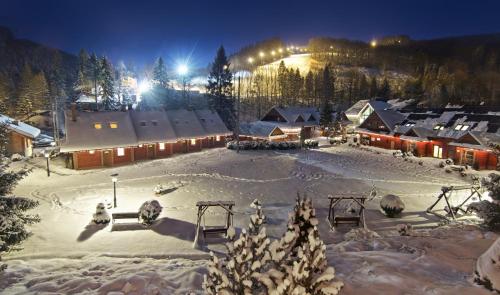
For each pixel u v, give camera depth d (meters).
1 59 134.25
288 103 103.44
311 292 5.78
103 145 38.41
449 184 29.97
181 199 24.83
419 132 45.50
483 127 39.66
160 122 46.41
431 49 184.62
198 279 9.98
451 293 8.24
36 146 54.38
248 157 40.66
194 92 105.88
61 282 10.23
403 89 109.75
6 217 13.62
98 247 16.30
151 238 17.39
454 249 12.02
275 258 6.42
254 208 22.36
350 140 57.59
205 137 49.16
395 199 20.92
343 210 22.30
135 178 31.47
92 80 91.19
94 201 24.55
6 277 11.12
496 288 8.36
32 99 76.69
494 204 14.61
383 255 11.11
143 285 9.55
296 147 47.78
